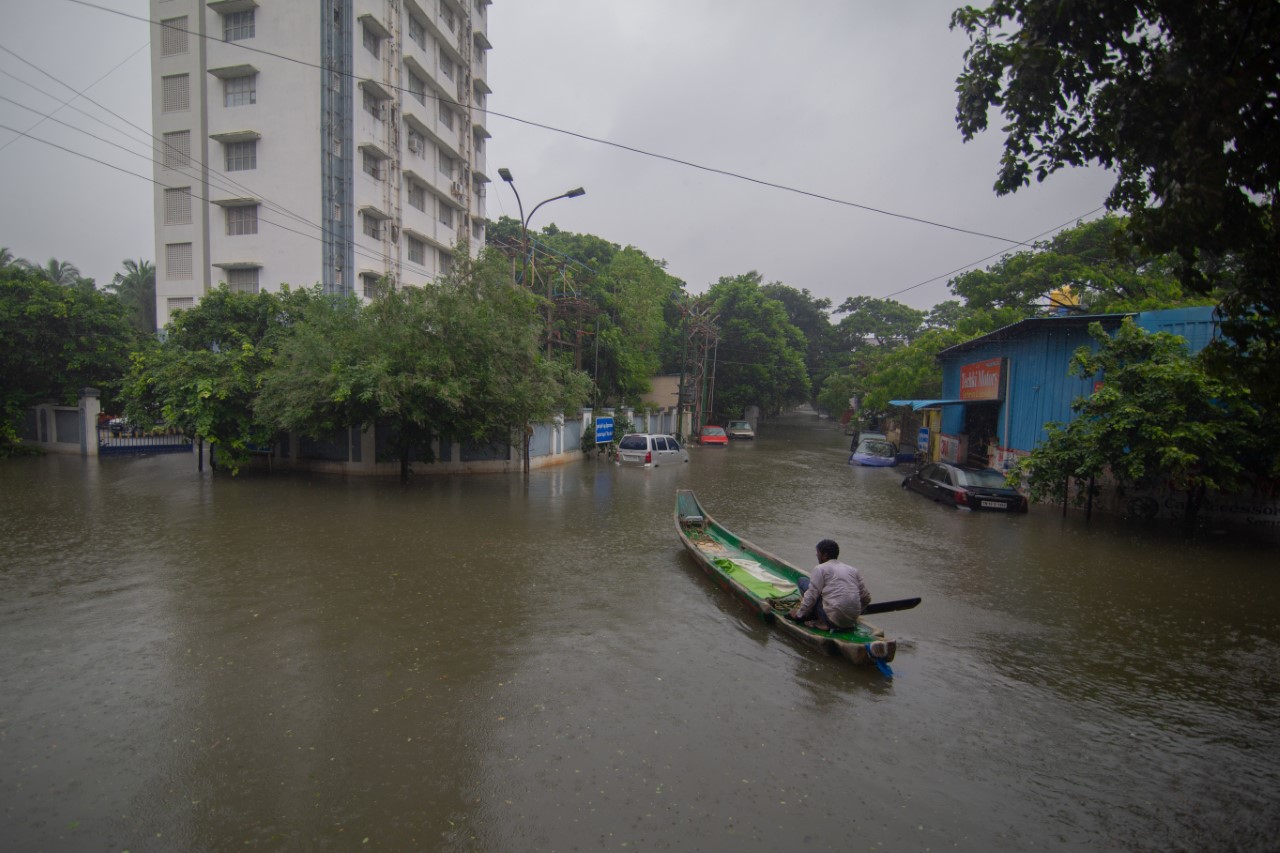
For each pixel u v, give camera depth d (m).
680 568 9.41
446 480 18.64
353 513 13.05
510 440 19.91
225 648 6.06
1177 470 11.63
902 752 4.51
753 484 20.02
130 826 3.53
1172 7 4.03
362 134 27.05
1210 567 10.01
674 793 3.92
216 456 18.80
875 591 8.57
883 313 69.94
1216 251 4.26
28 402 22.98
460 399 16.66
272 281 26.53
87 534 10.70
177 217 27.31
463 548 10.27
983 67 4.97
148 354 17.91
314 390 15.61
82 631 6.43
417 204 30.84
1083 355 13.24
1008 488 15.51
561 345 29.31
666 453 24.70
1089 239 26.19
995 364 18.88
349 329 16.67
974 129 5.13
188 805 3.72
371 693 5.20
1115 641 6.85
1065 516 14.55
